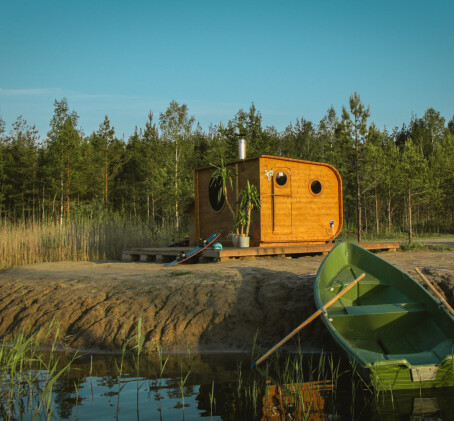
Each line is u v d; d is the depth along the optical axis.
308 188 12.93
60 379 5.65
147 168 39.94
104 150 41.88
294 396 4.90
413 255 11.91
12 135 40.25
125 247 15.42
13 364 5.32
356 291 7.31
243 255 10.70
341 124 19.22
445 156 37.75
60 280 9.41
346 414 4.41
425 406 4.53
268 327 7.11
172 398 4.91
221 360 6.34
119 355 6.70
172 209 32.31
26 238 14.59
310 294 7.47
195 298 7.68
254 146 28.84
